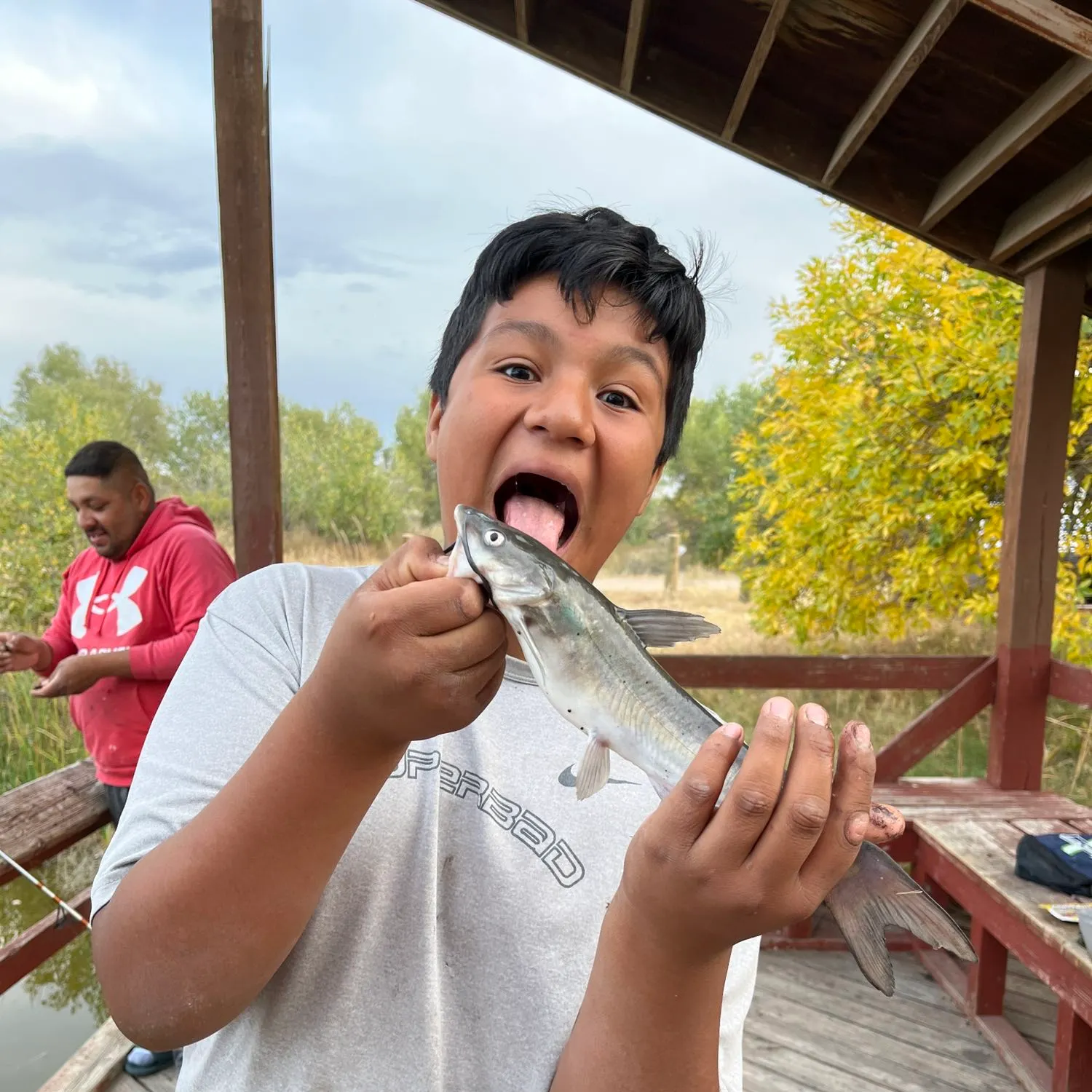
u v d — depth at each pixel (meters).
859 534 7.16
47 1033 4.23
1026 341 4.67
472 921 1.12
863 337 7.65
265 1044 1.02
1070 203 3.88
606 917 0.98
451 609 0.80
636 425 1.27
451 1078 1.06
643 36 4.04
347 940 1.06
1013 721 4.71
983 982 3.84
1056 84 3.40
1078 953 2.91
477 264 1.38
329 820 0.87
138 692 3.33
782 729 0.82
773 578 7.86
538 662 1.12
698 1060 0.93
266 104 3.52
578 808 1.23
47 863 5.50
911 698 9.20
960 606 7.33
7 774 5.62
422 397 17.08
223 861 0.85
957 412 6.84
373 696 0.81
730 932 0.85
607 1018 0.93
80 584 3.83
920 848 4.25
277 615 1.27
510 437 1.22
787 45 3.93
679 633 1.25
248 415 3.68
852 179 4.42
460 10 4.16
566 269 1.23
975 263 4.68
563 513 1.25
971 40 3.48
